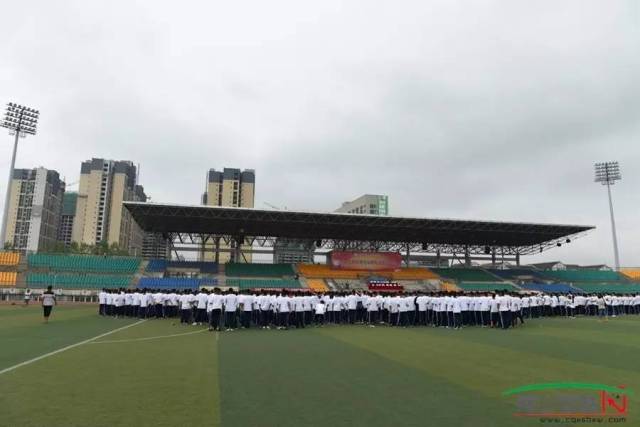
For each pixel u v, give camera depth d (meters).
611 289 67.06
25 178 118.94
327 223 57.88
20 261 60.62
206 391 9.59
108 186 135.62
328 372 11.83
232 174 121.38
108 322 26.97
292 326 26.42
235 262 67.19
